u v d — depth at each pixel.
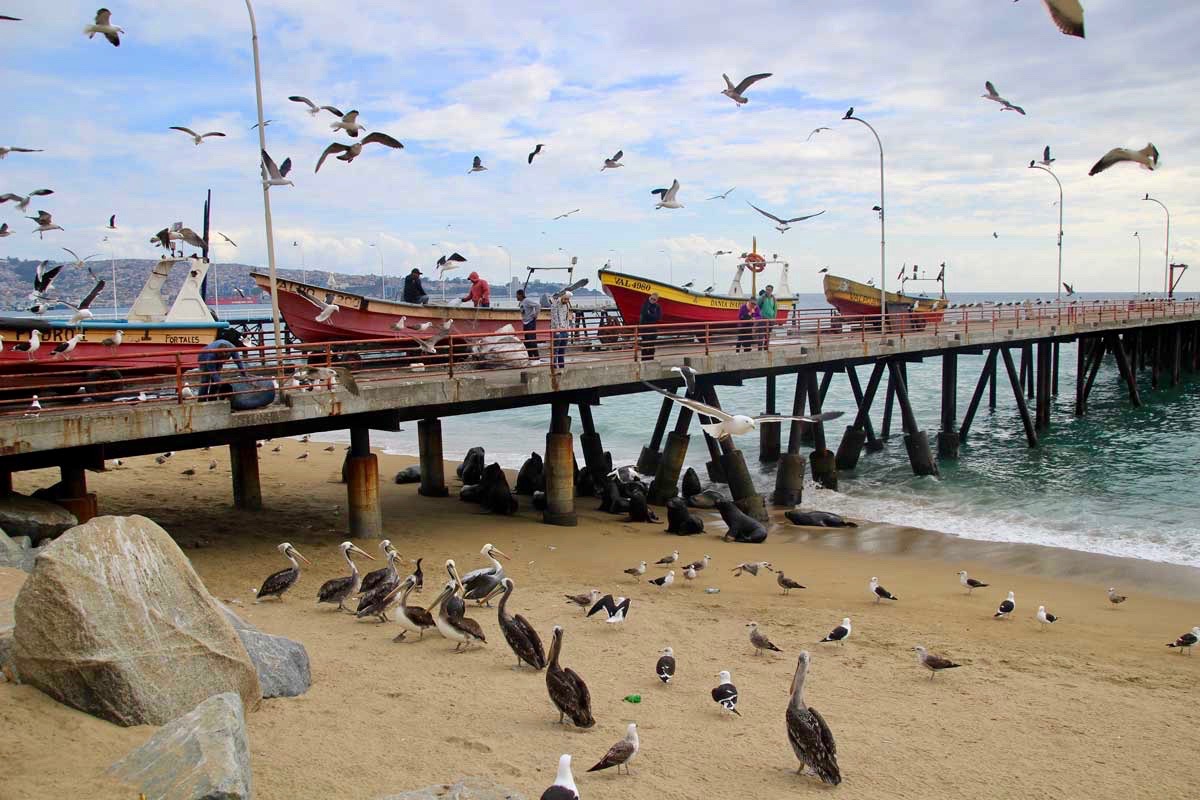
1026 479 30.67
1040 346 42.19
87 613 8.63
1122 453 35.56
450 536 21.39
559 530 22.56
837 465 33.22
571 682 10.19
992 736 10.62
